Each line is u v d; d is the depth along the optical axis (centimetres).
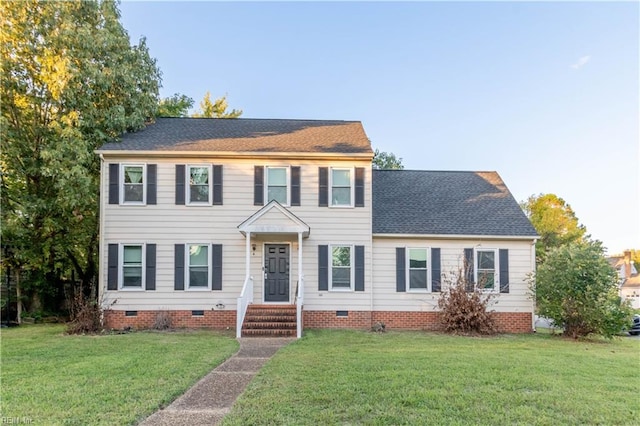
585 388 641
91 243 1769
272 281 1462
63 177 1389
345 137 1623
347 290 1461
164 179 1453
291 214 1372
